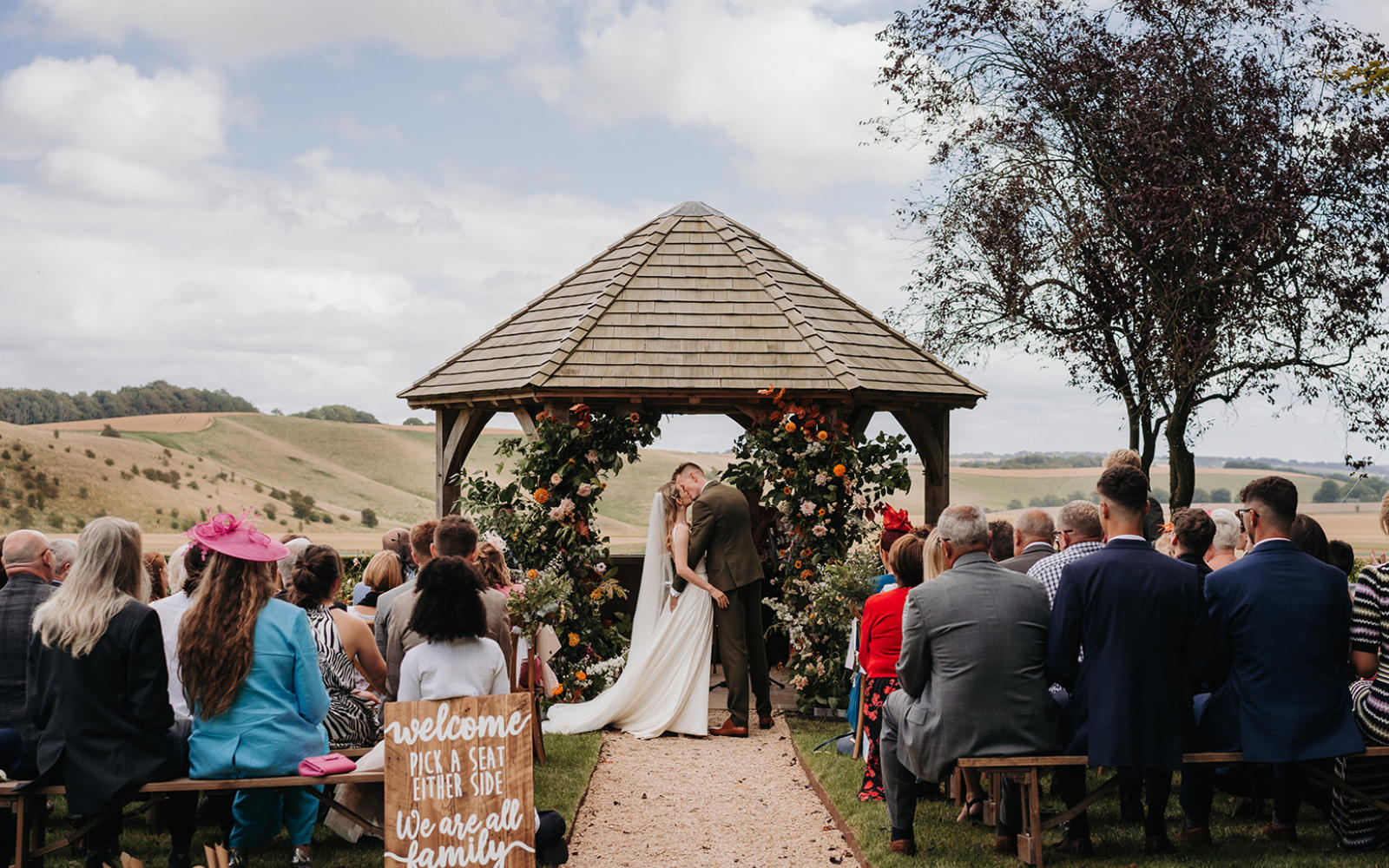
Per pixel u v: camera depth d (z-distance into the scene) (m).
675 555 7.34
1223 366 15.73
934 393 9.12
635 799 5.72
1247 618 4.33
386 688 5.16
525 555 8.22
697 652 7.38
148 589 4.30
